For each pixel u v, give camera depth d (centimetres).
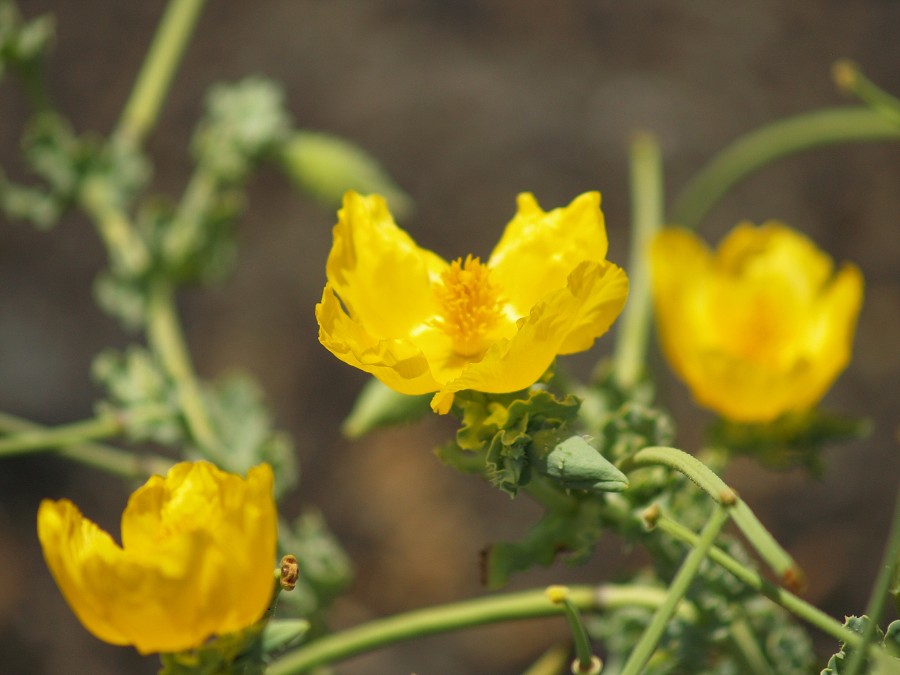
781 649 82
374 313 77
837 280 86
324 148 98
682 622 80
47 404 163
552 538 77
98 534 73
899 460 154
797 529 152
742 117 169
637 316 88
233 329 167
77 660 154
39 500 160
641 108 168
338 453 162
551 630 152
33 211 97
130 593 73
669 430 78
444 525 157
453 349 77
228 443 90
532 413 74
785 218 168
